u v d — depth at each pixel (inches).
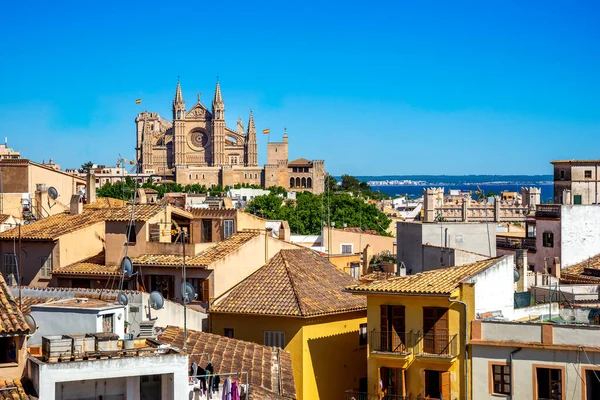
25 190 3651.6
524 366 1973.4
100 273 2623.0
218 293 2524.6
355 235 4485.7
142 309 2144.4
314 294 2506.2
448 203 6850.4
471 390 2023.9
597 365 1913.1
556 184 4776.1
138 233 2677.2
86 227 2817.4
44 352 1401.3
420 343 2095.2
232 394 1600.6
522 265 2600.9
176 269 2546.8
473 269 2197.3
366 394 2346.2
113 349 1424.7
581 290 2613.2
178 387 1382.9
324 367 2449.6
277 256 2664.9
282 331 2420.0
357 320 2549.2
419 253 3112.7
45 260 2748.5
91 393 1395.2
